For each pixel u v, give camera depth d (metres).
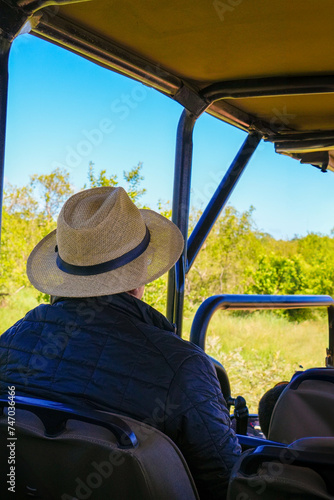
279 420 1.62
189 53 2.31
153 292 6.63
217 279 10.52
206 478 1.41
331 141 3.08
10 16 1.53
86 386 1.42
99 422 1.17
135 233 1.60
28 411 1.32
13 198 7.82
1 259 7.54
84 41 2.14
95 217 1.59
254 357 8.14
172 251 1.74
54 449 1.22
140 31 2.12
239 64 2.40
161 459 1.19
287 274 10.95
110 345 1.44
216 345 8.30
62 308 1.55
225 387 2.46
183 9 1.91
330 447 1.15
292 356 8.37
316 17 1.95
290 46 2.21
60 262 1.62
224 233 10.84
